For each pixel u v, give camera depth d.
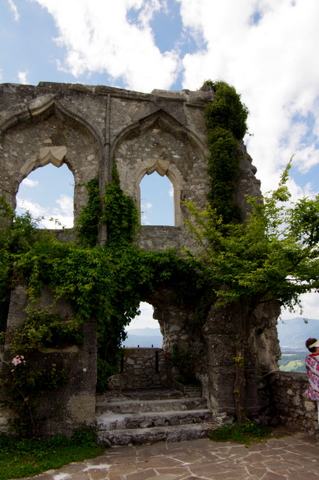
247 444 7.62
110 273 8.82
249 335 9.48
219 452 7.07
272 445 7.52
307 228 8.12
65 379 7.59
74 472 5.96
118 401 9.21
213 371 9.08
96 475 5.82
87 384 7.75
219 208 11.54
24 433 7.11
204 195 12.36
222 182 11.84
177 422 8.49
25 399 7.18
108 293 8.54
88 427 7.53
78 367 7.79
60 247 8.59
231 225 9.98
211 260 9.02
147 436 7.80
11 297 7.89
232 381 9.02
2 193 11.02
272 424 9.26
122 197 11.31
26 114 11.75
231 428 8.36
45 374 7.46
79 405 7.60
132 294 9.98
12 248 9.00
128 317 9.95
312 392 6.19
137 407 8.80
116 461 6.55
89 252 8.55
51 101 12.00
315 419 8.20
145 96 12.79
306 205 8.05
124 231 11.06
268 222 8.60
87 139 12.34
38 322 7.61
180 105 13.13
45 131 12.16
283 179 8.68
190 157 12.95
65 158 12.04
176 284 10.52
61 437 7.26
